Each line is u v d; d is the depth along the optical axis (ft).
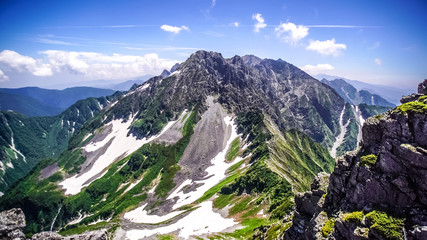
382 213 103.91
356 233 104.27
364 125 133.08
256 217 428.15
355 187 123.34
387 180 109.40
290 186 498.28
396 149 110.22
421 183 100.37
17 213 106.42
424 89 148.25
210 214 522.88
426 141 104.47
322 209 142.72
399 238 94.38
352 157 135.33
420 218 95.14
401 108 116.78
